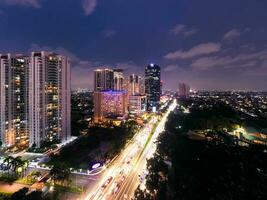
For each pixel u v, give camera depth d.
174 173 130.88
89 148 196.00
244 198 103.44
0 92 189.75
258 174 124.38
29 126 194.00
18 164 138.75
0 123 190.38
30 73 188.88
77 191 122.69
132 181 137.00
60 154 174.38
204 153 152.00
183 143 174.38
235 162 137.88
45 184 126.88
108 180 137.38
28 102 199.12
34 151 184.25
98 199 116.00
